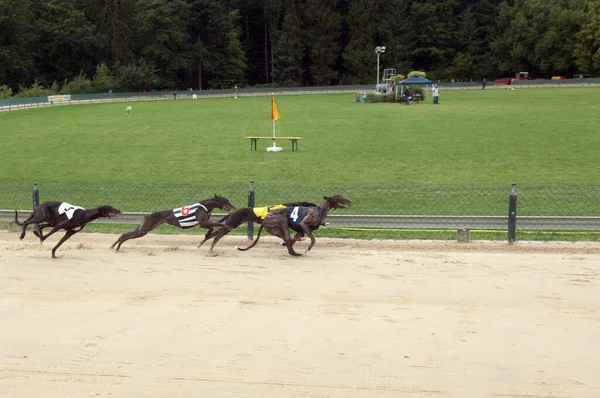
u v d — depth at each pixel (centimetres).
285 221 1355
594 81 9312
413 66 11562
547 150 3005
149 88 9975
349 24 11219
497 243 1473
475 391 749
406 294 1088
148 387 762
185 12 10500
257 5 11569
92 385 768
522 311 1000
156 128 4325
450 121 4416
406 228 1508
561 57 10450
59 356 847
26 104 6638
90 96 7881
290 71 10956
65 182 2342
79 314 1000
